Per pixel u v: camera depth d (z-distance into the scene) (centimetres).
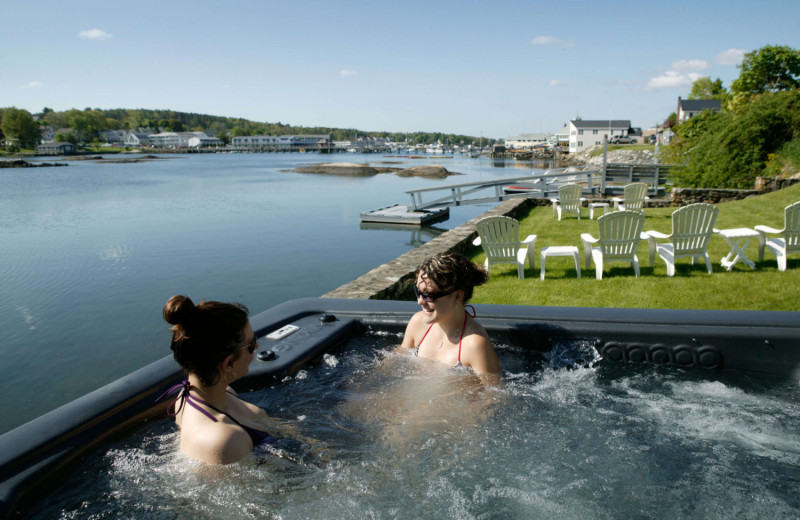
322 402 218
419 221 1570
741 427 205
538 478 171
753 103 1541
